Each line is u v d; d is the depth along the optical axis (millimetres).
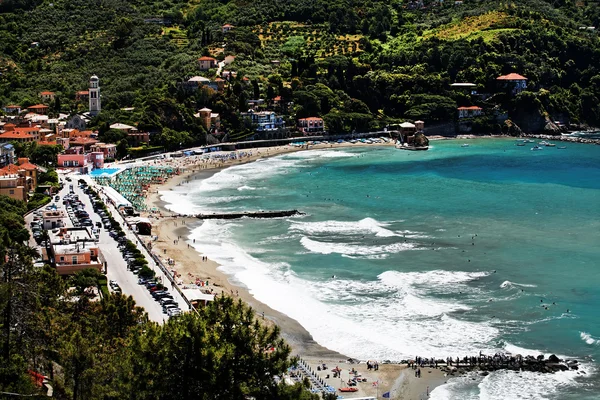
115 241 186125
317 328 139250
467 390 116250
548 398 113250
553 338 133500
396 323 140875
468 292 155625
